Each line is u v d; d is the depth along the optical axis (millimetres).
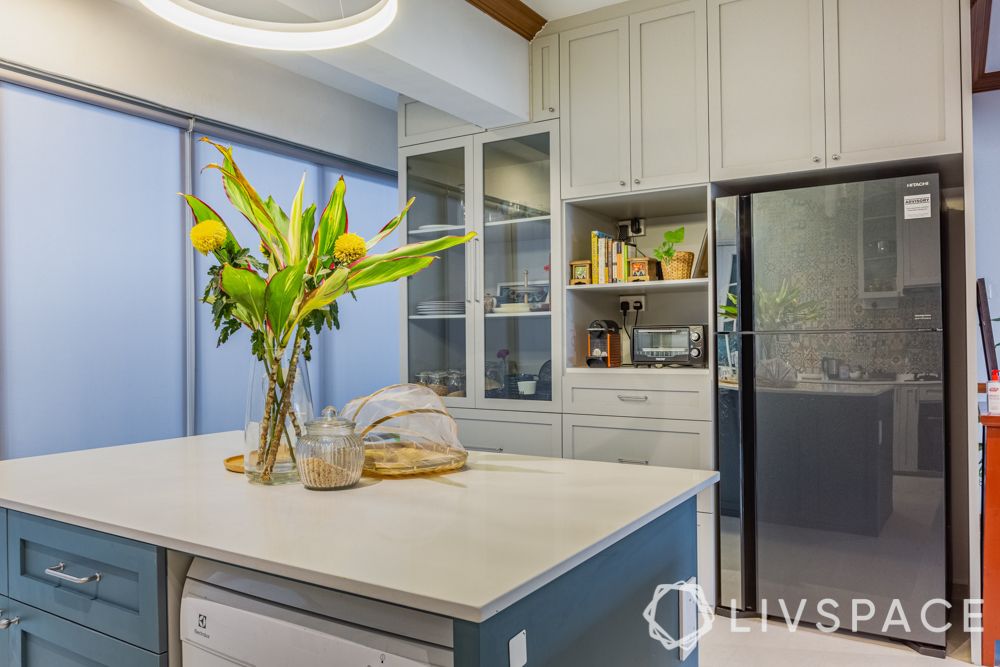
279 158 4047
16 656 1540
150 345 3395
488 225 3721
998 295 3283
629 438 3256
